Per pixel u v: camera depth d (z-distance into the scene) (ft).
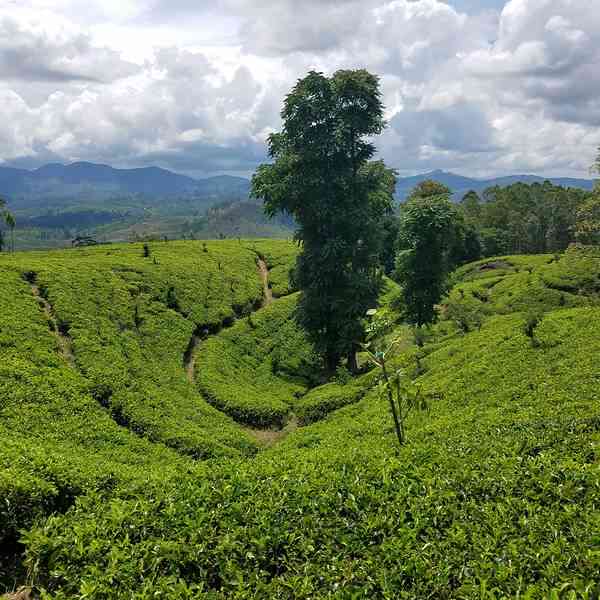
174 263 178.91
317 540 34.04
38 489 39.63
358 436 72.90
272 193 135.44
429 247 146.72
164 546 32.68
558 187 431.84
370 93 131.23
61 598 29.43
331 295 138.92
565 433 47.50
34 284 122.31
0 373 76.33
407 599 27.02
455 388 80.02
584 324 96.22
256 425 105.81
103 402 86.94
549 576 26.76
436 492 37.78
